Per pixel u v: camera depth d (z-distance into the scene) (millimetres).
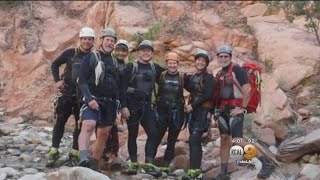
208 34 10211
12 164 6227
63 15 10938
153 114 6344
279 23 10477
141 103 6246
